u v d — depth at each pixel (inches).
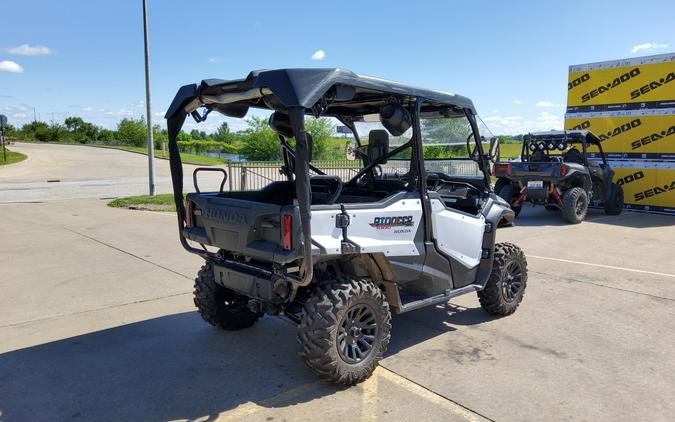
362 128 193.3
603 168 491.8
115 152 1763.0
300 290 156.0
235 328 182.9
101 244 335.6
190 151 2012.8
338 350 135.8
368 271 154.2
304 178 121.9
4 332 181.2
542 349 168.2
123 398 135.0
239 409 129.1
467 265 177.0
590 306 213.5
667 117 503.5
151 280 248.7
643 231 404.8
